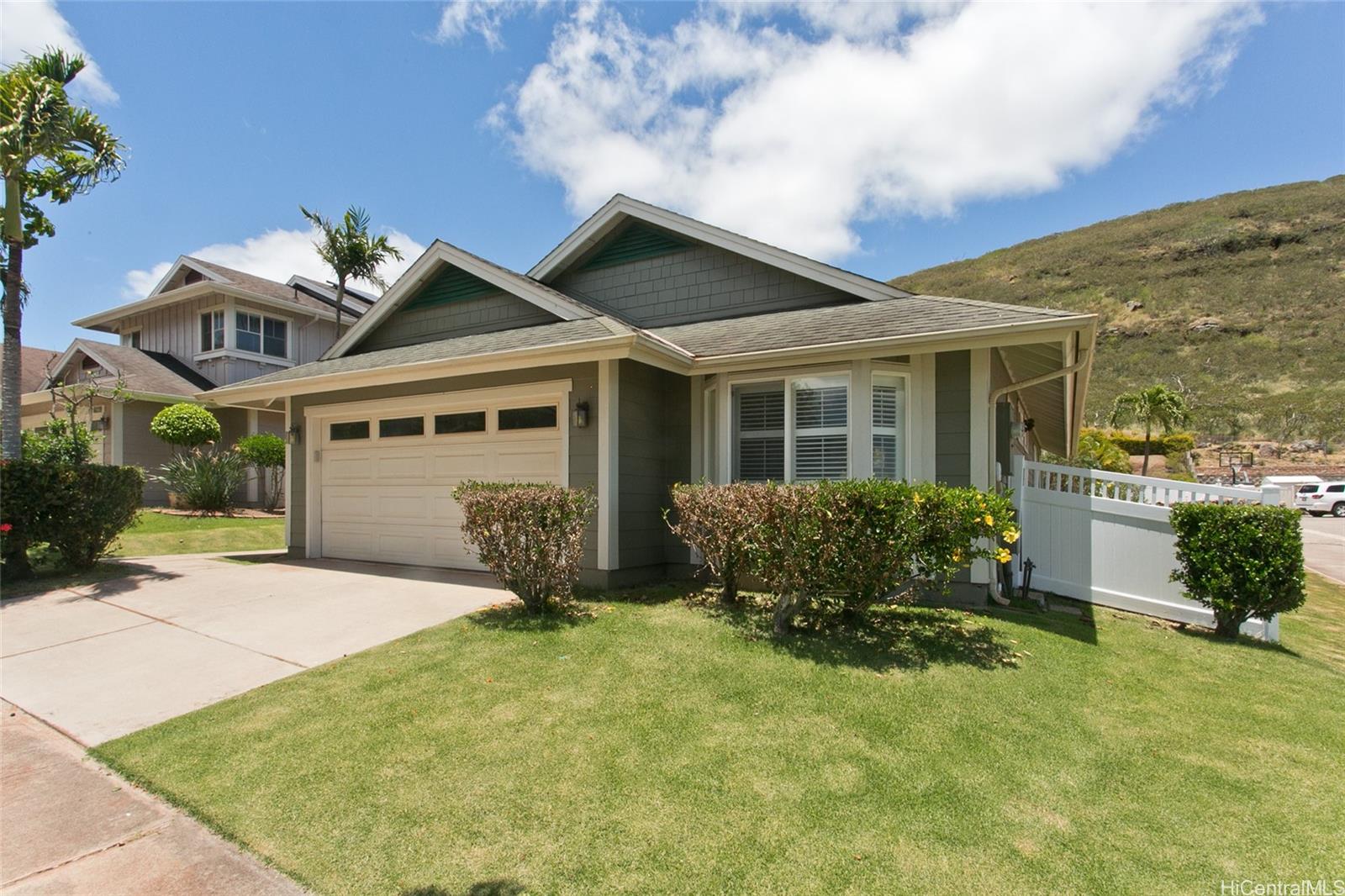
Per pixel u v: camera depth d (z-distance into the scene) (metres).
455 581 7.70
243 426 18.05
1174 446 39.84
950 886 2.29
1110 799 2.88
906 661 4.61
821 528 4.97
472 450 8.34
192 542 11.77
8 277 8.38
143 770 3.12
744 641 5.05
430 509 8.74
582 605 6.26
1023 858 2.45
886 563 4.89
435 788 2.93
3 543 7.29
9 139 7.68
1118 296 62.22
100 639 5.27
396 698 3.95
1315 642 6.40
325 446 9.92
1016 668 4.55
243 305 18.39
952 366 6.79
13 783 3.04
